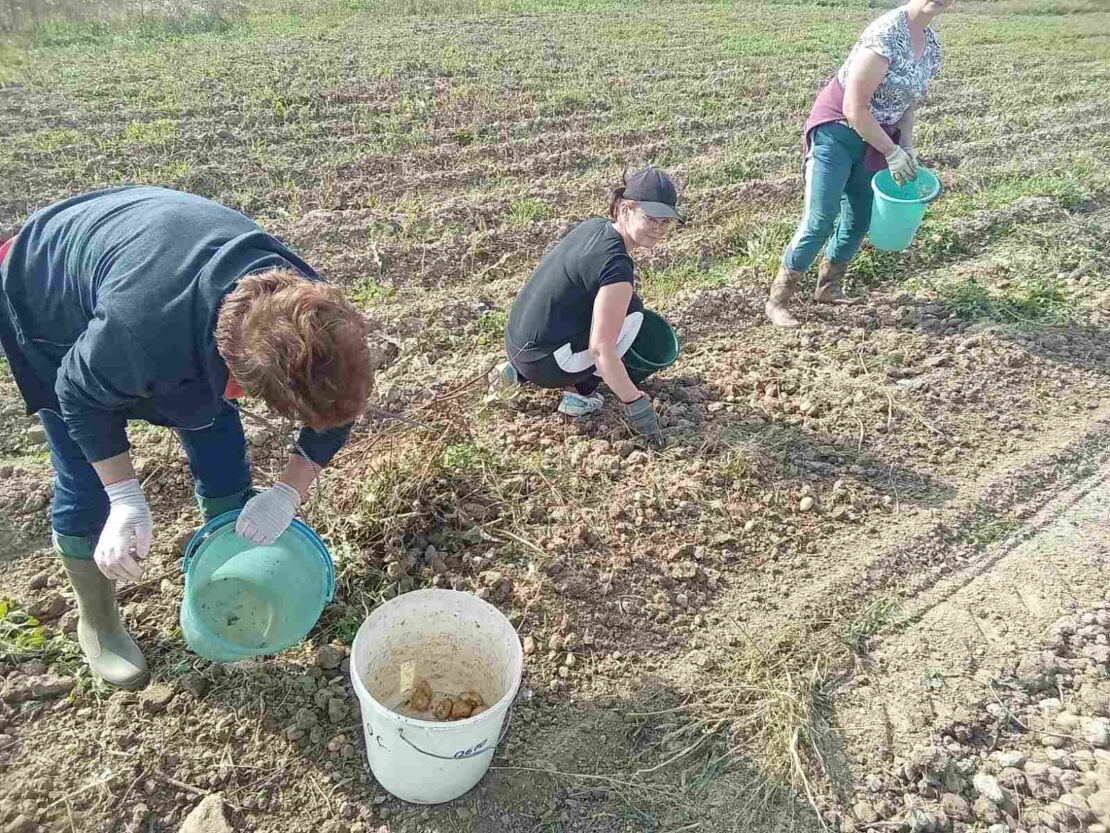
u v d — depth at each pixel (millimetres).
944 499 3625
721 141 7898
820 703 2797
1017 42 13328
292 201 6023
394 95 8375
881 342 4688
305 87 8336
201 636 2309
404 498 3285
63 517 2434
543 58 10312
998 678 2873
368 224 5562
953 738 2705
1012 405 4227
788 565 3293
